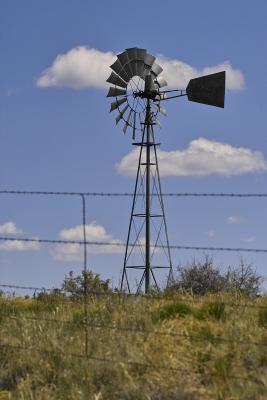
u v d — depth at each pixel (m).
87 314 16.17
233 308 16.45
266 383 12.47
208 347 13.80
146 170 38.50
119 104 39.78
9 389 13.46
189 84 39.97
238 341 13.94
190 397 12.26
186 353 13.84
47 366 13.55
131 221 37.59
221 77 39.50
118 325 15.16
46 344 14.21
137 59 40.28
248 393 12.23
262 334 14.54
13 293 20.14
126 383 12.69
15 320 16.00
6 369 13.91
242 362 13.41
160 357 13.44
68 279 21.16
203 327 15.04
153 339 14.21
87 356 13.49
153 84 39.62
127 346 13.78
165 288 21.52
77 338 14.43
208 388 12.58
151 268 35.47
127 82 40.06
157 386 12.62
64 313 16.72
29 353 14.03
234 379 12.65
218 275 24.81
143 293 18.81
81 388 12.80
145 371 13.22
